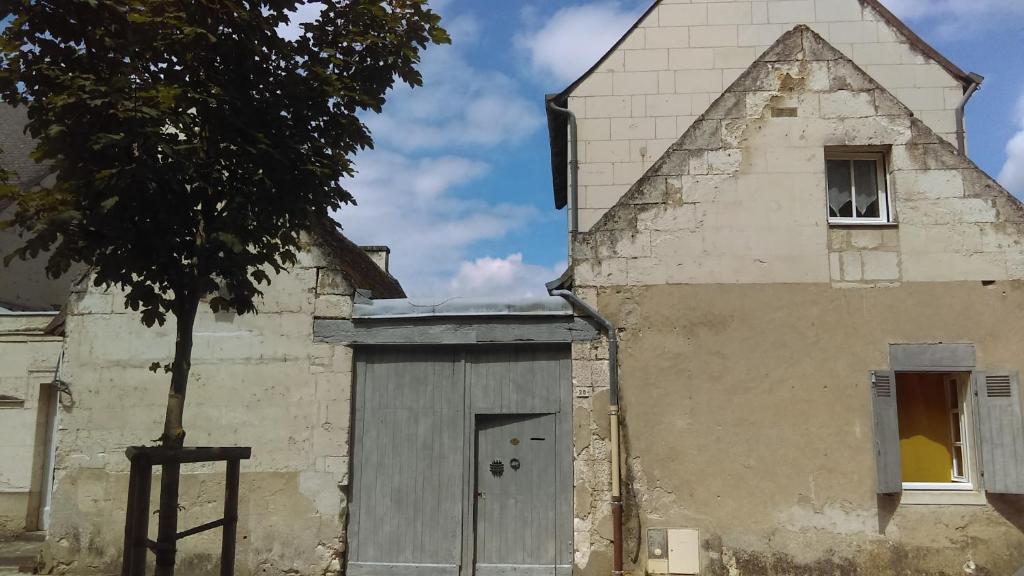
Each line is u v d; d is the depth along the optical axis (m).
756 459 8.22
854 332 8.35
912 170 8.55
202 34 4.43
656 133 11.66
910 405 8.57
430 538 8.50
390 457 8.69
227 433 8.74
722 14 11.88
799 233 8.54
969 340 8.26
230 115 4.54
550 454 8.53
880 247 8.47
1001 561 7.90
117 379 9.01
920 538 8.00
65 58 4.31
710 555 8.09
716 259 8.56
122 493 8.78
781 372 8.34
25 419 12.49
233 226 4.45
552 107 11.79
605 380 8.45
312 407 8.72
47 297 16.48
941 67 11.38
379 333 8.78
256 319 8.93
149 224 4.41
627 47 11.93
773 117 8.75
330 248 9.11
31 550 10.66
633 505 8.23
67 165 4.27
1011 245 8.38
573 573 8.17
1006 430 8.00
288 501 8.56
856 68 8.77
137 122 4.12
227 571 4.80
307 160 4.79
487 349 8.77
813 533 8.05
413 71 5.23
